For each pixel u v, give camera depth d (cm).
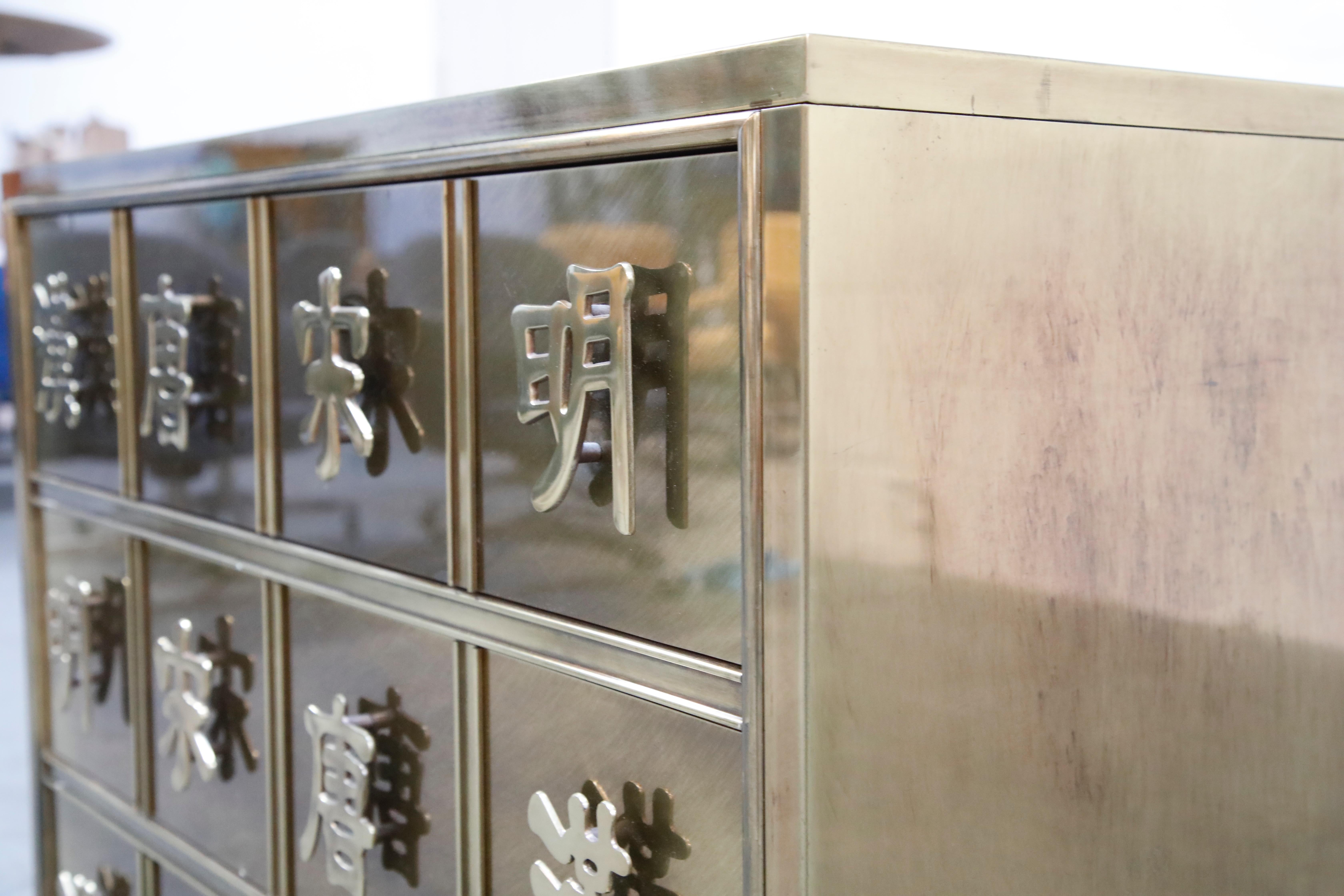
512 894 84
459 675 86
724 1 156
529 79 197
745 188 61
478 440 82
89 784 138
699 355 66
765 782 64
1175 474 78
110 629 133
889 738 65
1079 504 73
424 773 91
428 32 238
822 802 63
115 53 322
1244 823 84
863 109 61
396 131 86
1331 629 88
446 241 83
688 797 70
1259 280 81
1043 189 69
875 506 63
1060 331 71
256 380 104
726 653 66
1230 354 80
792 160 59
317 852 103
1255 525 83
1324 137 83
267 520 105
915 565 66
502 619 81
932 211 64
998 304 68
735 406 64
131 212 122
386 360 90
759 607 63
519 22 197
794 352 60
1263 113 80
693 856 70
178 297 112
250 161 102
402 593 90
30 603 148
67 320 135
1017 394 69
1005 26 127
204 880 118
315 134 94
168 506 120
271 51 273
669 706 70
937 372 65
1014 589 70
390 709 94
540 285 76
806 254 60
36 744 149
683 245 66
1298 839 88
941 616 67
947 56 64
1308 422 85
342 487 96
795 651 62
